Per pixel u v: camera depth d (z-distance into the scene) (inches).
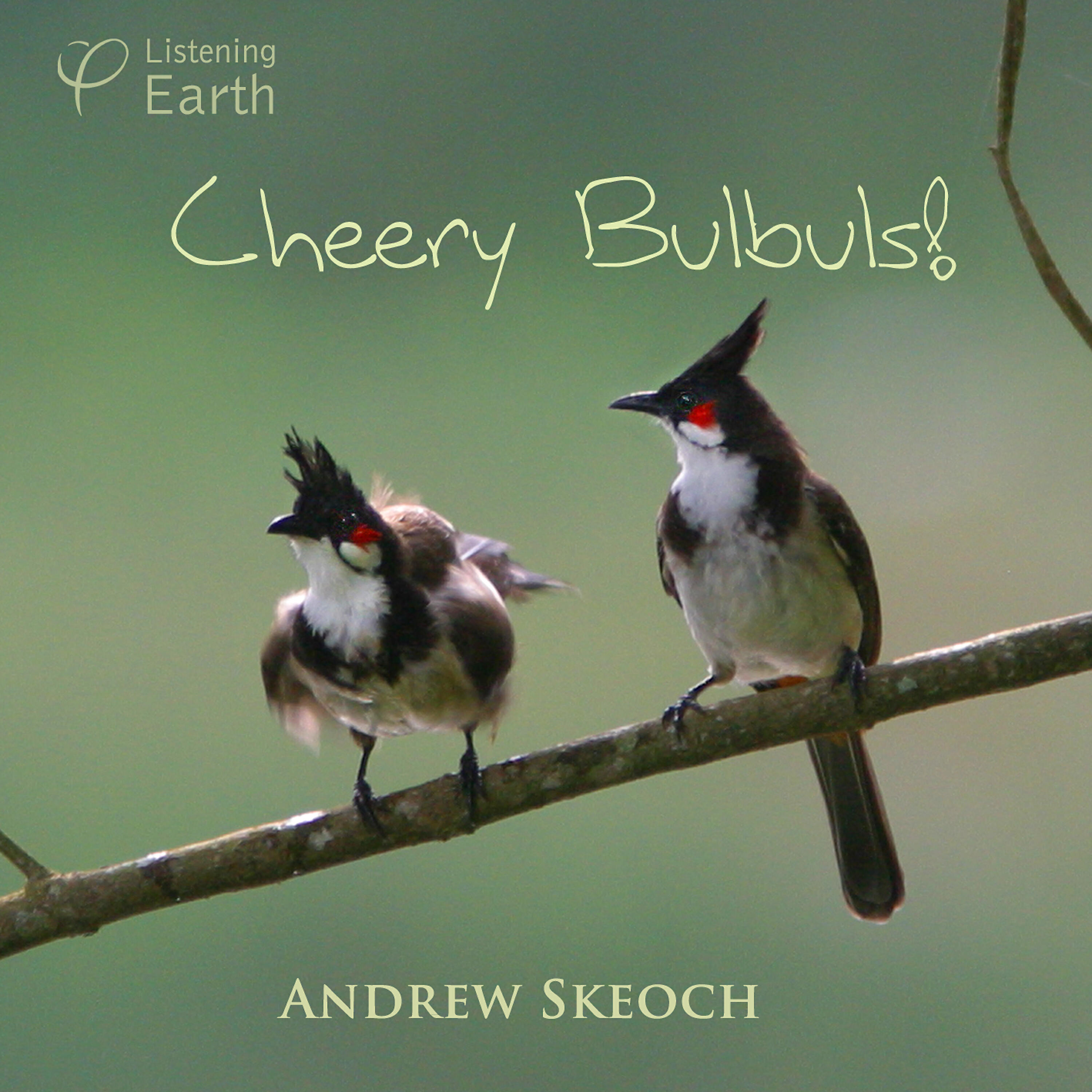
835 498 264.5
